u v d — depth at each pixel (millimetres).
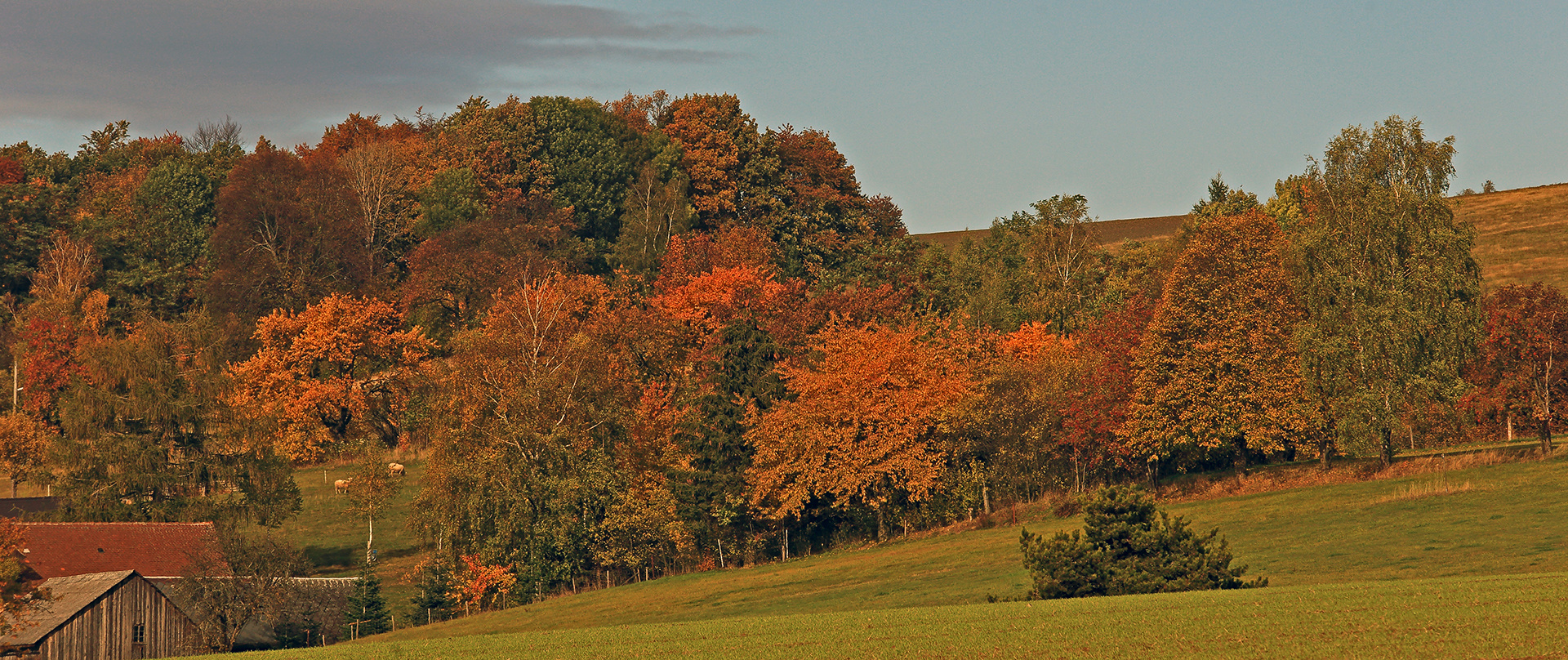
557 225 121312
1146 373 62688
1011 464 68812
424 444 95625
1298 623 27406
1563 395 60625
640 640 31984
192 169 132750
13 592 52844
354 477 74938
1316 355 60594
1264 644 25766
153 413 74562
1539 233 120562
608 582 64188
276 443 87812
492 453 61594
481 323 101875
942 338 78062
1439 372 59750
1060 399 68375
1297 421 60469
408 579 68250
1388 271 61312
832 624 32344
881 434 67250
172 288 119625
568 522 61250
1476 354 62125
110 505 72312
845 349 71250
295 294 113125
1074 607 31562
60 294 106500
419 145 139125
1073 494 65438
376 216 125750
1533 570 35156
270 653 34562
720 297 94875
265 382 92188
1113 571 34156
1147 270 106188
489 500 60688
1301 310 63250
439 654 31578
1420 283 60375
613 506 62875
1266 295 62031
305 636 56906
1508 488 49781
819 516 71375
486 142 133875
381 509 73562
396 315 102250
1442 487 51406
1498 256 117188
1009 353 78062
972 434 69688
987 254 112250
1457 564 37469
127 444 73312
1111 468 71062
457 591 59000
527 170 132625
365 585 57781
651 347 85500
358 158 128750
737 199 139125
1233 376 61219
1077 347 76875
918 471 65812
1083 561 34406
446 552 61906
